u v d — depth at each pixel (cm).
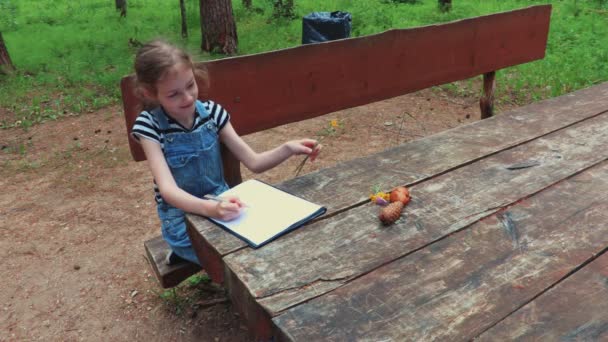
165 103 176
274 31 945
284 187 186
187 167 194
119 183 410
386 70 313
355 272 134
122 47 867
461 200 172
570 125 240
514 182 184
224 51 810
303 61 269
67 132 523
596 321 115
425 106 569
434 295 125
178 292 270
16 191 399
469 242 147
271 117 265
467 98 589
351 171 199
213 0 787
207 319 250
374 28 929
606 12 1023
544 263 136
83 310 261
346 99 297
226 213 162
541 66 652
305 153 199
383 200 170
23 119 561
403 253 142
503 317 117
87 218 356
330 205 171
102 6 1489
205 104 205
